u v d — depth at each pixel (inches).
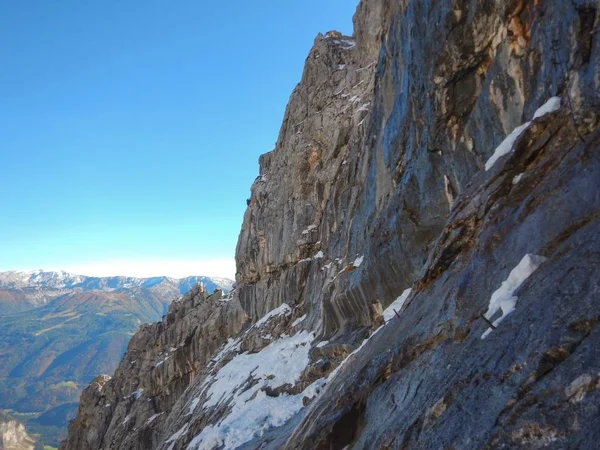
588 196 259.3
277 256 1535.4
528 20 418.6
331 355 813.2
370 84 1320.1
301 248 1405.0
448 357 291.9
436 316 347.9
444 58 539.8
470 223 396.8
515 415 192.9
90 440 2234.3
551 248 265.4
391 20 780.6
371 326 748.6
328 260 1180.5
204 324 1941.4
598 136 278.8
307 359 917.2
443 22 536.4
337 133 1359.5
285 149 1672.0
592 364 175.8
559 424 172.2
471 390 234.8
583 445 157.4
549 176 309.4
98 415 2297.0
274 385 913.5
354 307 825.5
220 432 802.2
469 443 205.5
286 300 1405.0
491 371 228.7
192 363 1897.1
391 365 372.2
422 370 315.9
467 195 417.1
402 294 684.1
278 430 704.4
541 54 386.3
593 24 307.3
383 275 719.7
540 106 380.2
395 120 734.5
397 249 675.4
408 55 661.9
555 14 359.9
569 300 211.3
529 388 197.2
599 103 287.3
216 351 1738.4
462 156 528.4
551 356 198.1
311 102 1603.1
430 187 602.5
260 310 1617.9
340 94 1493.6
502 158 387.5
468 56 513.0
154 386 1989.4
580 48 316.5
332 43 1657.2
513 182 360.8
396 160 727.7
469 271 335.6
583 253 229.0
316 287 1194.6
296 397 826.8
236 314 1750.7
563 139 320.2
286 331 1273.4
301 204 1455.5
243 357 1328.7
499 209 344.5
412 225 642.8
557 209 278.8
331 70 1577.3
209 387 1293.1
